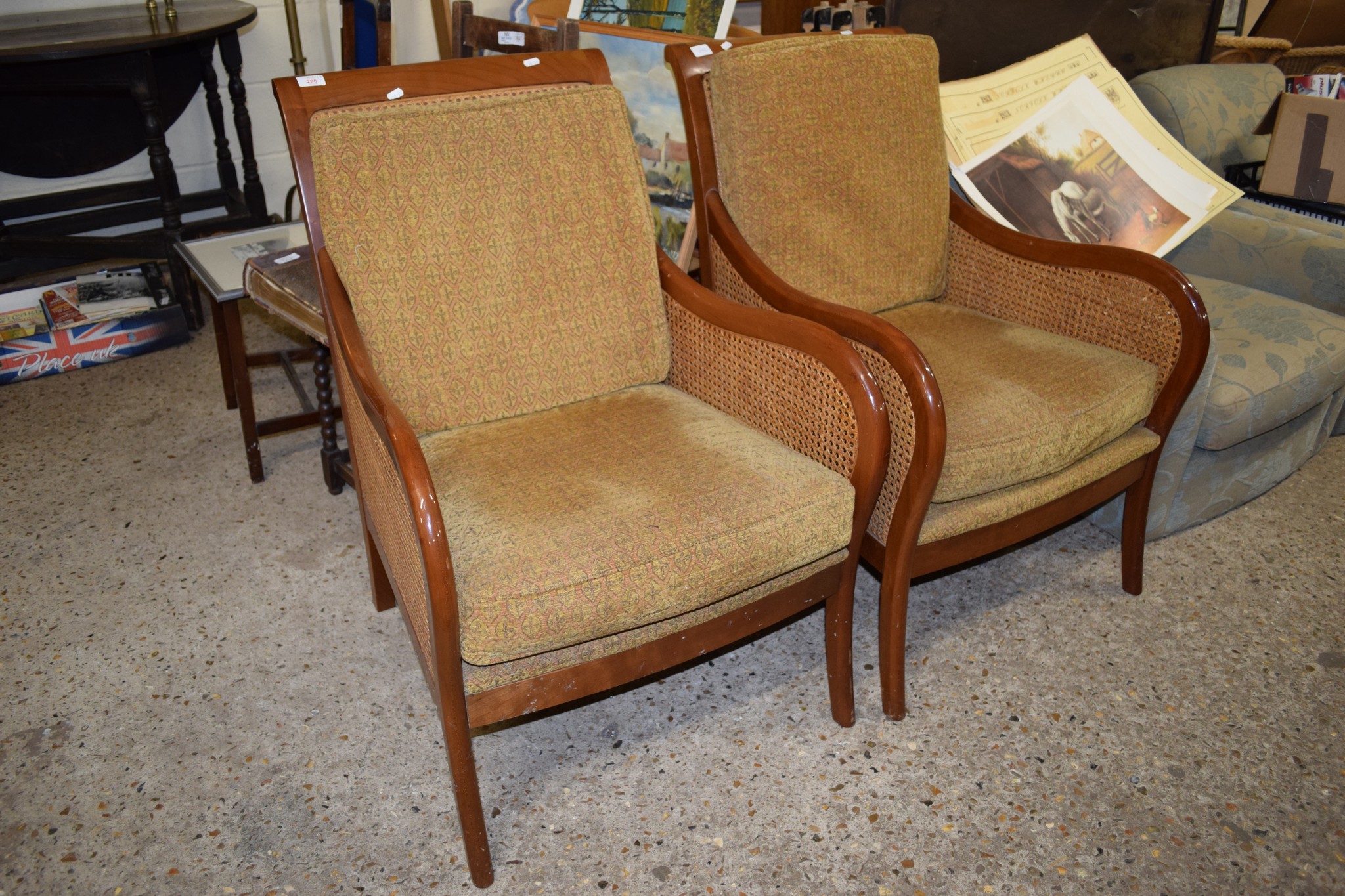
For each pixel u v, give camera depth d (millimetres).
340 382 1505
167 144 3213
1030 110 2219
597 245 1526
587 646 1236
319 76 1425
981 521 1499
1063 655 1740
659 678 1699
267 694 1647
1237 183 2625
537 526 1213
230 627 1806
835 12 2414
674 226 2480
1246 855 1358
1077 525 2129
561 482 1312
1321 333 1978
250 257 2043
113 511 2146
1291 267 2219
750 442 1423
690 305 1586
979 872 1331
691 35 2473
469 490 1299
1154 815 1420
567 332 1522
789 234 1725
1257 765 1509
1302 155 2398
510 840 1386
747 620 1357
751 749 1544
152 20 2852
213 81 3217
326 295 1422
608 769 1510
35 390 2678
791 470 1347
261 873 1332
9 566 1959
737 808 1436
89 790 1458
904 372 1338
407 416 1436
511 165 1453
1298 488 2262
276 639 1777
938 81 1901
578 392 1553
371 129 1373
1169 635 1790
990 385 1568
